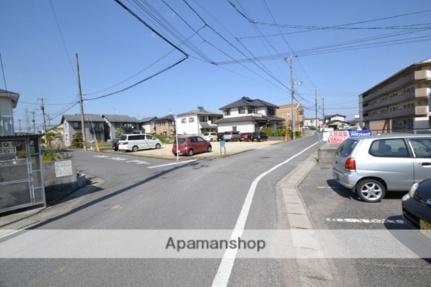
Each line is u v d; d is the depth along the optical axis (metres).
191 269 3.59
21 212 7.10
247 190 8.19
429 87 38.81
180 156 20.45
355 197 6.90
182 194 7.89
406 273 3.35
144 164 16.53
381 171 6.29
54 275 3.59
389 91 49.88
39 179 7.52
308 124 108.62
